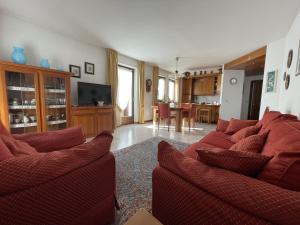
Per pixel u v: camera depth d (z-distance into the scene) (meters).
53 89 3.12
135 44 3.98
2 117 2.46
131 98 5.86
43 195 0.75
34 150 1.25
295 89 2.45
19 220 0.69
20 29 2.88
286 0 2.15
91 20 2.80
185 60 5.54
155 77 6.61
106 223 1.22
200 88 7.49
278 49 3.50
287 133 1.22
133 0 2.20
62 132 1.67
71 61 3.74
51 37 3.33
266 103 3.89
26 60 2.97
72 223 0.90
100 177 1.07
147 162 2.48
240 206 0.66
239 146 1.50
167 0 2.18
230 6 2.30
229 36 3.39
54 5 2.37
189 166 0.90
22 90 2.69
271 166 0.76
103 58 4.50
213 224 0.74
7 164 0.69
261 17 2.60
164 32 3.23
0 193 0.65
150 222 0.79
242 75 5.94
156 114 5.79
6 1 2.29
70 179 0.86
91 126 3.78
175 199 0.93
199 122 6.87
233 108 6.05
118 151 2.92
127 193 1.72
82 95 3.78
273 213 0.58
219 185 0.73
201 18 2.65
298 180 0.68
